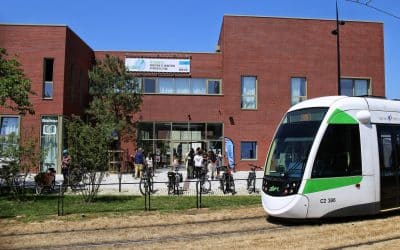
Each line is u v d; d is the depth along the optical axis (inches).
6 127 1274.6
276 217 546.3
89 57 1524.4
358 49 1598.2
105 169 712.4
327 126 524.7
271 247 408.8
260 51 1544.0
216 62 1562.5
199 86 1552.7
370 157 544.4
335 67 1577.3
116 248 422.3
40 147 847.7
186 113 1526.8
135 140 1382.9
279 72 1547.7
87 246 432.5
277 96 1541.6
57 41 1306.6
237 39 1537.9
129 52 1547.7
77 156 698.8
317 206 507.8
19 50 1300.4
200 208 632.4
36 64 1299.2
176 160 1207.6
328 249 400.8
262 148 1519.4
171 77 1545.3
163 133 1517.0
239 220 548.7
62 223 535.8
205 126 1526.8
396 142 576.7
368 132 549.3
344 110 539.2
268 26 1552.7
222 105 1533.0
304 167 509.7
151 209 625.3
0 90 751.7
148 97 1524.4
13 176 725.9
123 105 1353.3
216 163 1149.7
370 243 422.0
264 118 1530.5
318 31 1574.8
